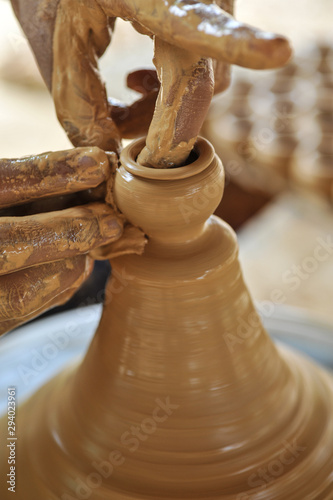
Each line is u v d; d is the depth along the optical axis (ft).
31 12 1.60
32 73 7.30
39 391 1.92
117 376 1.69
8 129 6.32
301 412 1.75
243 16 6.95
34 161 1.53
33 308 1.56
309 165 3.67
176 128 1.48
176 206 1.52
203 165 1.53
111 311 1.71
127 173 1.55
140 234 1.62
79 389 1.76
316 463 1.69
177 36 1.27
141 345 1.66
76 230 1.53
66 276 1.59
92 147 1.54
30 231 1.51
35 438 1.78
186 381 1.64
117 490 1.63
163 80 1.45
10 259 1.50
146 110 1.78
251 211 4.35
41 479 1.70
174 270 1.62
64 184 1.53
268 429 1.68
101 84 1.65
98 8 1.51
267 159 3.90
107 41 1.63
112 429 1.67
